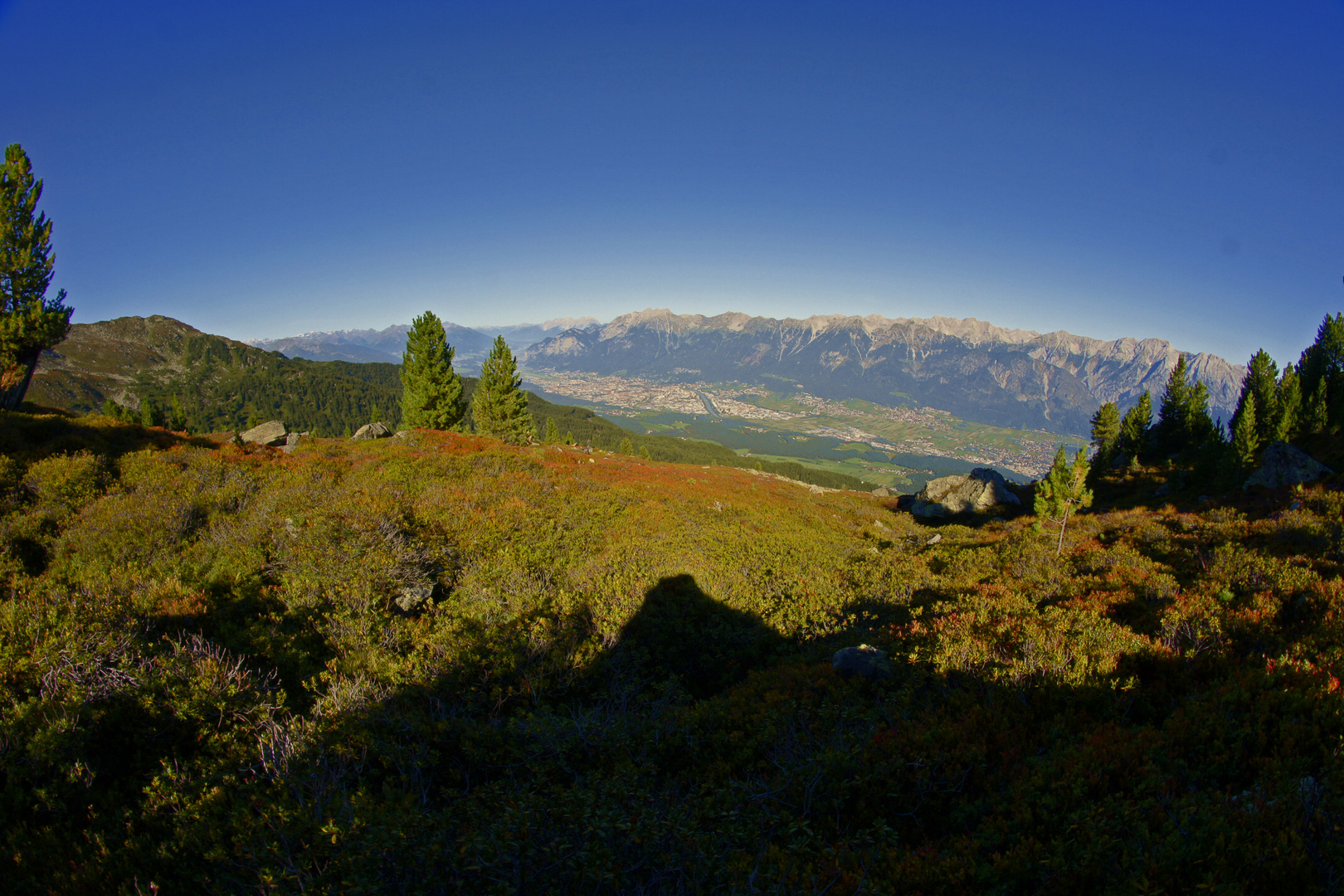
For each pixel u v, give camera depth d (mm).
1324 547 13750
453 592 12008
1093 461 55125
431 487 18391
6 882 4352
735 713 7605
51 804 4996
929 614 12023
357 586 10547
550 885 3666
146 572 10570
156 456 17578
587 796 4191
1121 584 12727
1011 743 5977
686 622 11820
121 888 4086
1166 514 27828
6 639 7078
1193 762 5340
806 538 23828
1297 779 4621
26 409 23031
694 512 24578
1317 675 6508
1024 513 46125
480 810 4301
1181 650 8203
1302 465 31734
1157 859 3902
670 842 4027
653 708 8016
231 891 3969
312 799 4785
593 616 11078
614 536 17766
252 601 10211
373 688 7273
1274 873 3668
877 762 5594
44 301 25172
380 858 3668
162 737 6199
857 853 4340
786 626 12156
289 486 16719
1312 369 52500
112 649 6902
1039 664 7695
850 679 8445
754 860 4121
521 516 16969
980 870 4086
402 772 5523
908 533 36812
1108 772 5113
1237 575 11969
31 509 12422
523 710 7164
